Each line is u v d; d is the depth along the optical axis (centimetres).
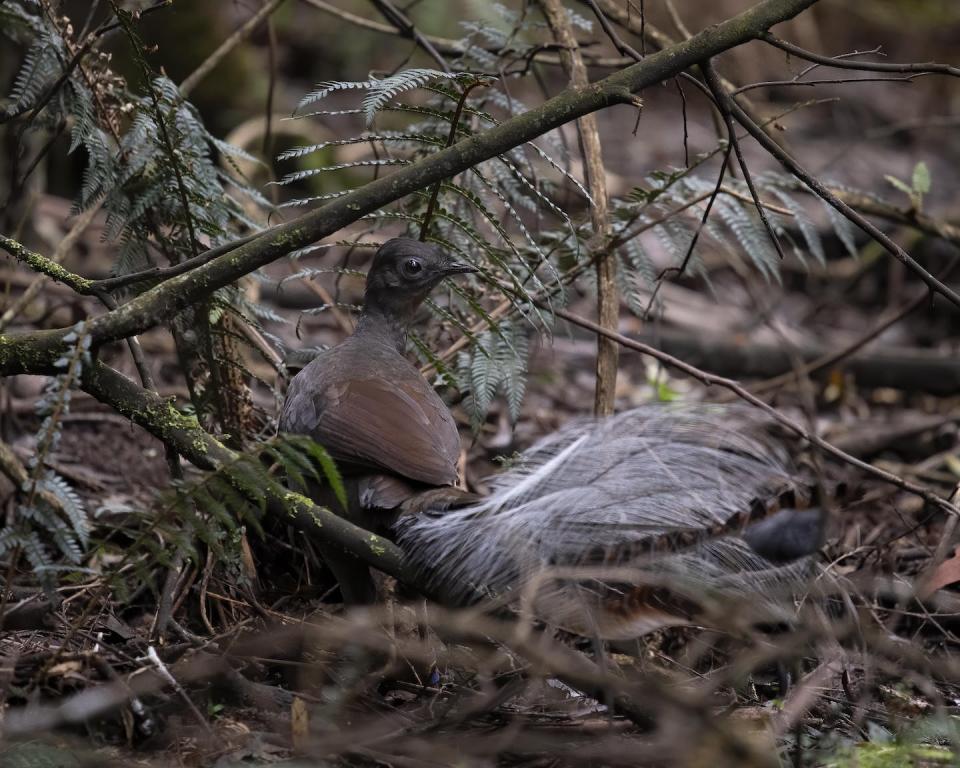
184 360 1010
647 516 756
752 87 905
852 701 825
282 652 837
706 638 903
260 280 1116
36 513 749
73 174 1902
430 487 827
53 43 952
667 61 830
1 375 828
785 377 1480
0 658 774
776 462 802
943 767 726
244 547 951
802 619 817
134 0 1084
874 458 1412
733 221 1100
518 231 1344
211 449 825
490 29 1183
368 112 818
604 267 1057
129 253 984
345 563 848
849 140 2505
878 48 878
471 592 761
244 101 2075
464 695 793
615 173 2198
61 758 661
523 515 768
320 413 868
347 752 702
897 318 1410
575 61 1110
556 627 727
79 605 920
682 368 973
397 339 1011
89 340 787
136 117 985
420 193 970
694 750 639
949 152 2588
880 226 2014
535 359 1606
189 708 743
